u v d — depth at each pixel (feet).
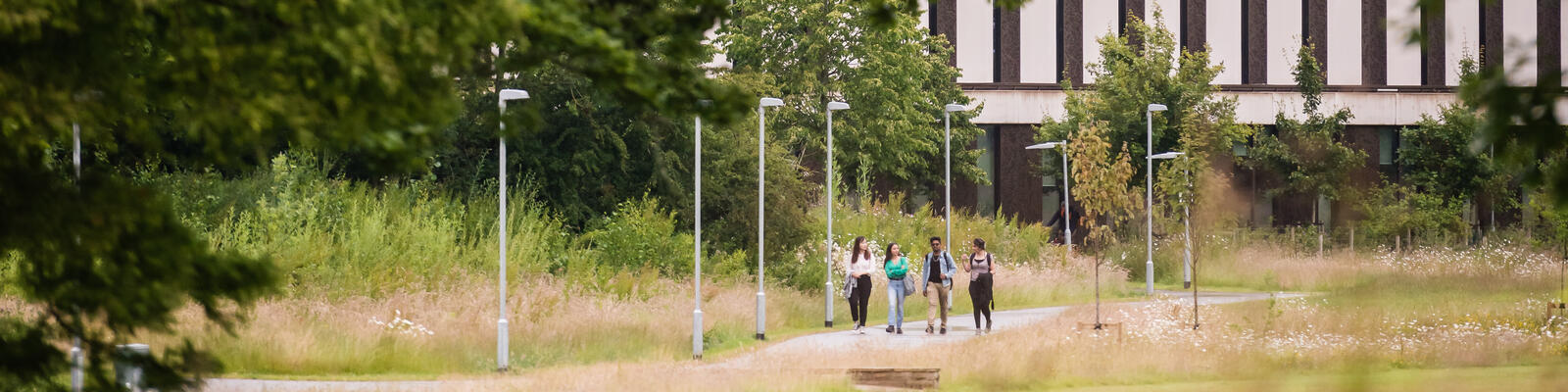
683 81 23.48
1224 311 110.22
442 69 19.93
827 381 69.15
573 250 140.87
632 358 95.20
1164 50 223.92
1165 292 167.73
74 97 18.86
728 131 157.89
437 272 117.19
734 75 163.32
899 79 195.93
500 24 19.26
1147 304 134.62
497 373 82.94
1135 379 72.59
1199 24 262.47
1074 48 258.37
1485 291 112.57
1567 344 82.17
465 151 154.30
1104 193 107.86
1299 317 87.56
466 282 114.32
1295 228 166.20
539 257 137.80
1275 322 89.30
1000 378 71.97
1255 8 261.03
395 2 18.54
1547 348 81.61
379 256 120.37
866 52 192.54
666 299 120.57
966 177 238.68
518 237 138.10
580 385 66.03
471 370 86.79
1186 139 104.58
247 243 118.11
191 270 22.08
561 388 65.72
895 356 79.71
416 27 18.57
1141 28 225.35
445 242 129.49
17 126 18.40
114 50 18.84
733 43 192.13
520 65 21.31
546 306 105.81
